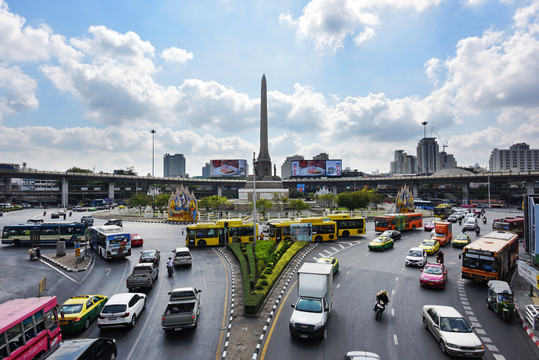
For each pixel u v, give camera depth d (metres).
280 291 25.66
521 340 18.00
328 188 172.75
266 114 105.06
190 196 77.81
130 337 18.39
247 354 16.02
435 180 143.75
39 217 87.44
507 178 128.38
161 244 48.00
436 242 41.72
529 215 26.75
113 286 28.02
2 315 13.85
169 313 18.92
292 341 17.59
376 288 26.88
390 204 133.12
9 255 41.41
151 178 153.00
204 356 16.30
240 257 35.44
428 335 18.45
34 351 14.26
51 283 29.12
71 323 18.56
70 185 152.00
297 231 46.81
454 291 26.22
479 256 26.97
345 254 39.91
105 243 37.53
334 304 23.27
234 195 197.88
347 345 17.19
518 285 28.14
